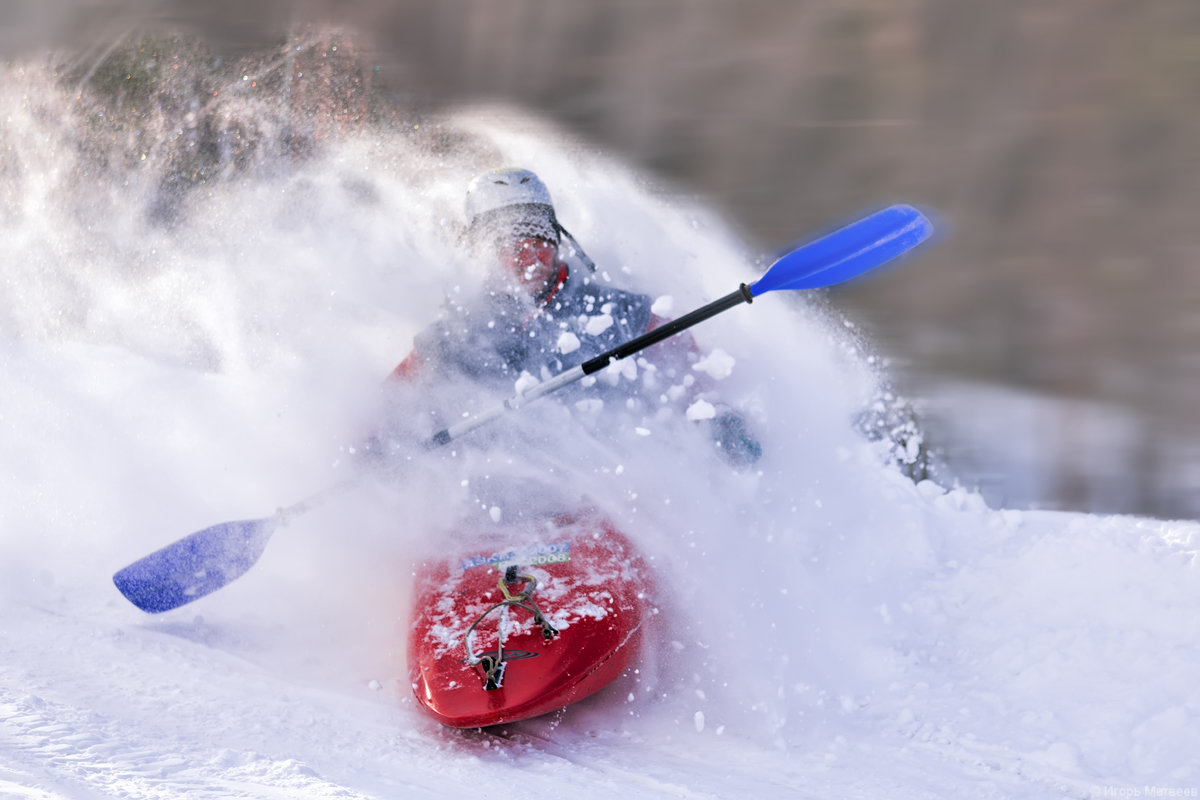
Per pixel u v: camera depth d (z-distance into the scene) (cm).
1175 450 2969
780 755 1302
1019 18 6059
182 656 1469
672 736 1359
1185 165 5331
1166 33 5869
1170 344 3844
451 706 1303
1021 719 1352
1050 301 4191
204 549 1606
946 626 1628
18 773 916
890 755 1297
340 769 1144
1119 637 1484
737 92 5975
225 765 1077
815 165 5588
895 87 6016
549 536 1576
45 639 1441
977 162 5456
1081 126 5628
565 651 1352
